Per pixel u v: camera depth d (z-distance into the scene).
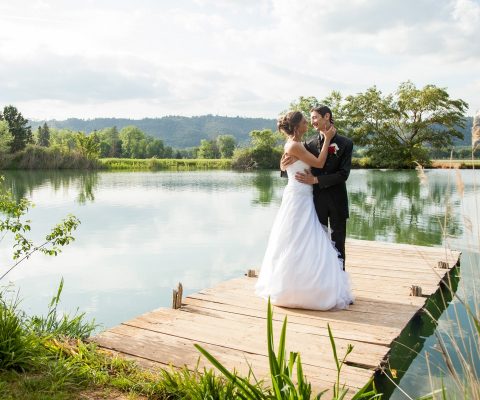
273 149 41.41
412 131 35.59
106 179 26.36
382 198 15.38
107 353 2.93
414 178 24.00
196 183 23.12
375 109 36.16
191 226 10.23
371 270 5.61
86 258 7.23
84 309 4.88
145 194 17.38
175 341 3.23
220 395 2.19
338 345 3.24
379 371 2.99
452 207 1.88
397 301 4.31
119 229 9.82
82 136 44.22
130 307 4.96
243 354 3.02
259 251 7.76
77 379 2.52
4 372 2.51
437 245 8.05
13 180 25.25
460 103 33.97
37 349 2.72
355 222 10.79
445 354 1.81
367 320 3.78
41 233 9.07
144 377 2.54
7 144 43.38
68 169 40.22
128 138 107.06
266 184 22.42
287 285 4.02
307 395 2.02
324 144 4.05
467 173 20.28
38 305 4.98
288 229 4.07
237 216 11.75
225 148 93.44
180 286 4.02
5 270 6.46
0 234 8.77
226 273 6.39
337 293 4.04
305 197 4.10
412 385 3.00
